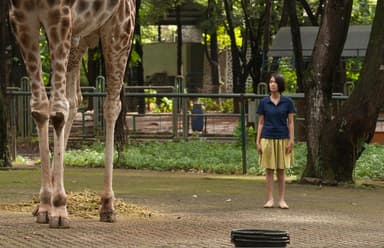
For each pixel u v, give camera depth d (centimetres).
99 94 2528
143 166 2347
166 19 4897
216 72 5012
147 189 1734
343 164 1977
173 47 5319
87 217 1221
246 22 3781
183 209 1402
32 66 1120
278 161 1473
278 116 1475
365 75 1969
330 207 1511
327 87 2006
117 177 2027
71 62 1201
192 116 2864
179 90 3127
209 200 1560
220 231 1145
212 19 4428
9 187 1686
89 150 2602
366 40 3619
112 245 992
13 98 2609
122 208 1327
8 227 1096
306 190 1836
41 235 1042
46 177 1143
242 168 2250
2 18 2247
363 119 1956
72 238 1030
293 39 2659
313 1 4053
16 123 2847
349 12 2002
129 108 3453
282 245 774
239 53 3894
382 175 2195
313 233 1170
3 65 2234
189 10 4759
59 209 1105
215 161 2392
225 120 2858
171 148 2616
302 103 2700
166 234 1098
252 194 1695
